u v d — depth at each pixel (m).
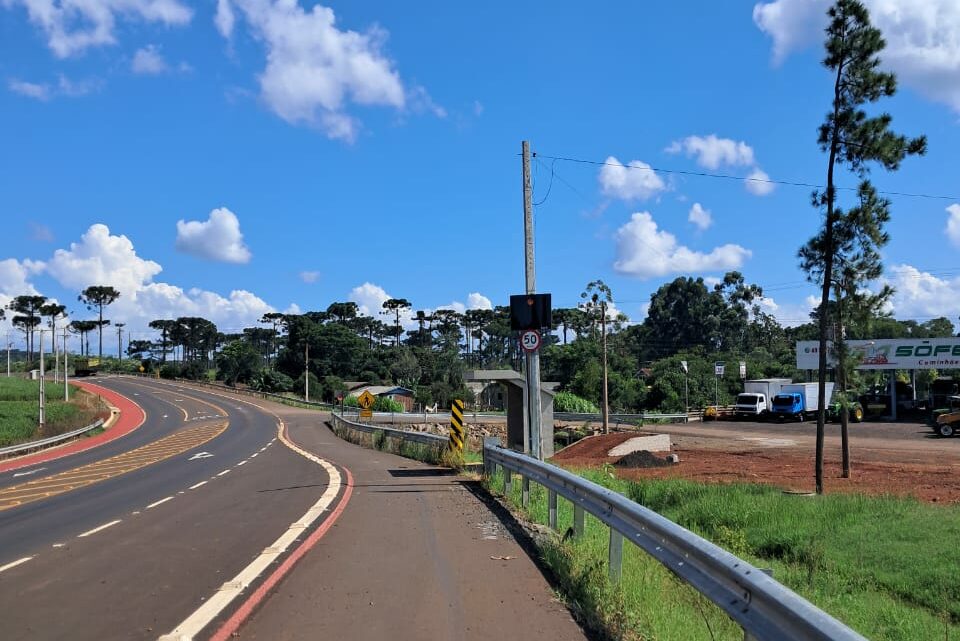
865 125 15.41
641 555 9.14
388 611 6.75
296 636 6.04
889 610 8.27
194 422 62.72
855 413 54.16
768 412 61.06
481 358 148.25
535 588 7.59
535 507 12.93
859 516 13.20
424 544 10.00
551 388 22.73
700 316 117.38
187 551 9.90
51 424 51.44
